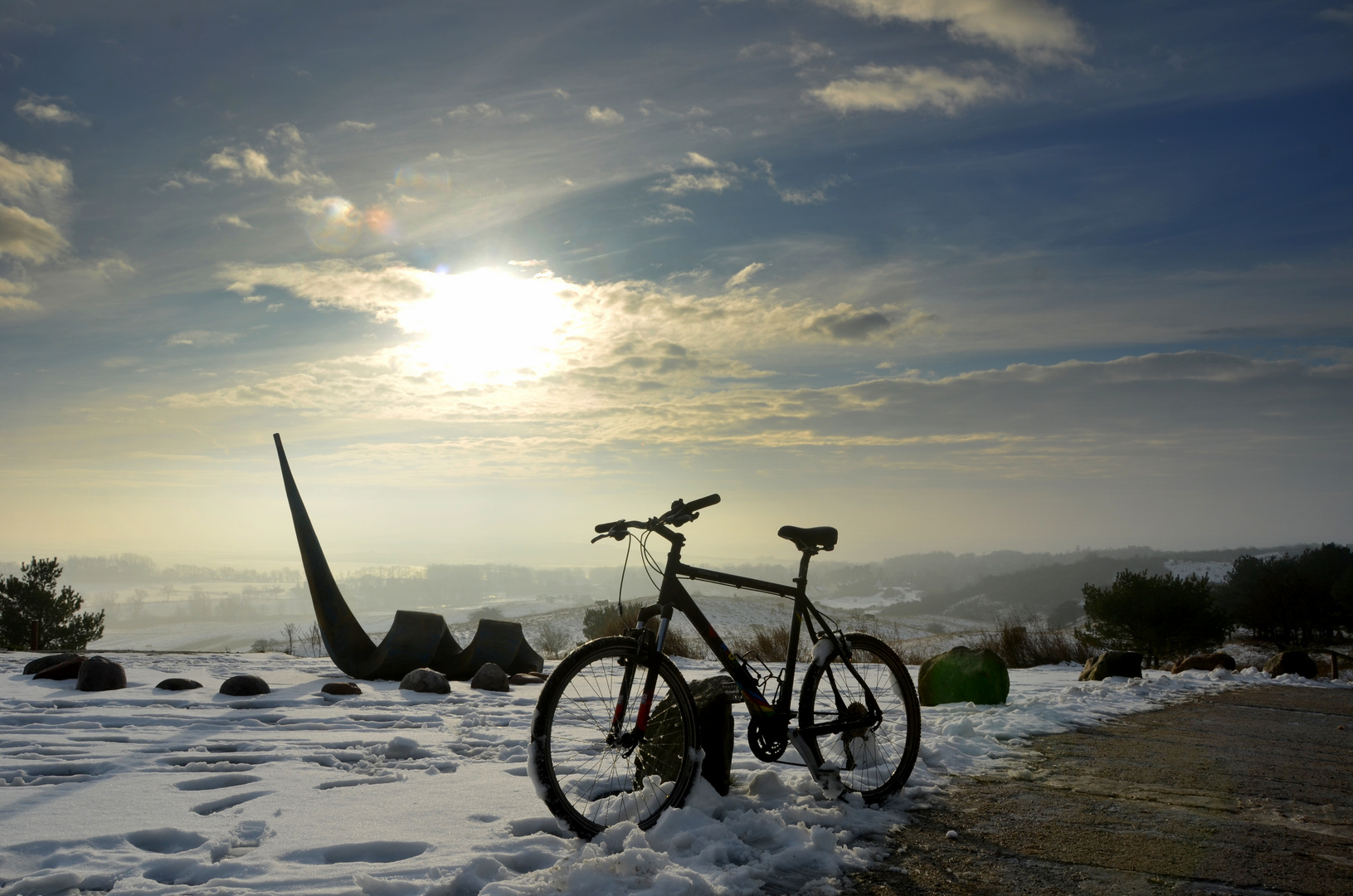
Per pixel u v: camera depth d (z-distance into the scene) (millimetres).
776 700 3738
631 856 2793
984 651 7734
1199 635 19172
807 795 3807
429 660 9031
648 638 3459
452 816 3449
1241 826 3654
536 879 2717
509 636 9703
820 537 3859
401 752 4828
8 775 4117
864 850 3178
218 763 4543
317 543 9523
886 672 4023
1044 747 5406
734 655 3693
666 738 3514
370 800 3701
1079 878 2984
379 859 3051
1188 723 6578
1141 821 3691
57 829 3215
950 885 2891
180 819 3391
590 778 3754
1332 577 37719
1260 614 28312
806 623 3885
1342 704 8133
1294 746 5668
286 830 3232
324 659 11484
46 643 23125
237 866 2832
